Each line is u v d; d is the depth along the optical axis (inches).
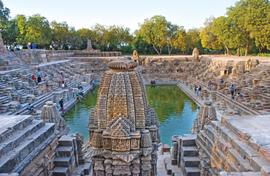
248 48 3444.9
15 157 403.2
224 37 3105.3
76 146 617.0
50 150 529.0
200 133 596.4
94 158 454.6
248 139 441.7
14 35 3639.3
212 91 1996.8
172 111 1742.1
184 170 584.4
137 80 453.4
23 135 465.4
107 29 4534.9
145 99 471.5
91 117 466.0
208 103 676.1
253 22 2701.8
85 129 1339.8
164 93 2481.5
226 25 3043.8
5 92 1423.5
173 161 660.1
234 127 496.1
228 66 2502.5
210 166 523.8
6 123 487.2
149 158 447.5
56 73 2407.7
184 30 4276.6
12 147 423.5
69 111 1726.1
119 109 440.8
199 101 1911.9
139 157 444.5
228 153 455.2
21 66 2139.5
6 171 377.4
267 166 361.4
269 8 2738.7
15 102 1330.0
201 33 3836.1
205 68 3034.0
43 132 513.3
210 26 3651.6
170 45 4308.6
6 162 379.6
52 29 4197.8
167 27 4224.9
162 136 1229.7
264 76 1973.4
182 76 3255.4
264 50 3631.9
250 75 2137.1
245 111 1450.5
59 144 585.0
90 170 622.2
